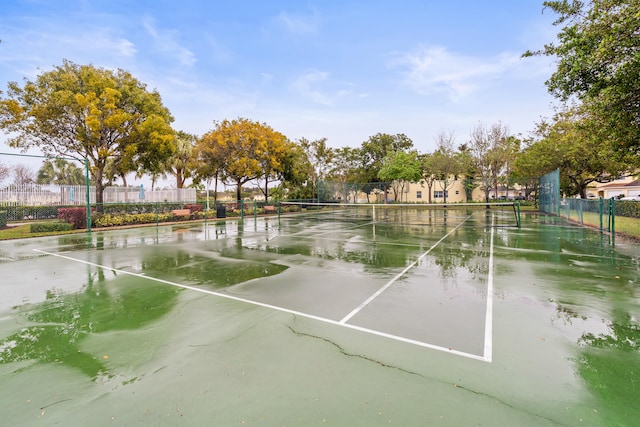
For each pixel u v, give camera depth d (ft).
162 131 71.36
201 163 93.61
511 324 13.12
